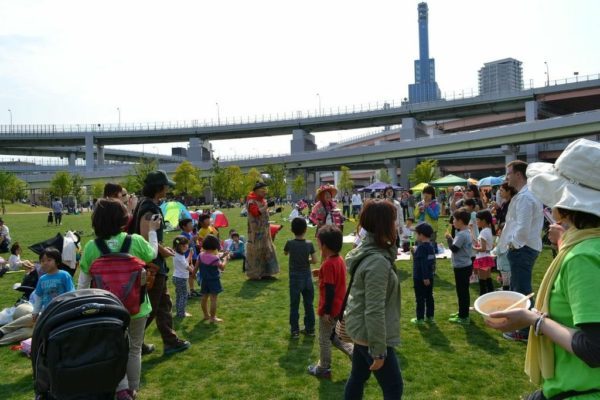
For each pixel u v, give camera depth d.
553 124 45.16
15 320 6.05
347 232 18.98
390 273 3.00
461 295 6.35
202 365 5.04
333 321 4.60
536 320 1.89
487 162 76.06
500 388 4.30
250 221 9.88
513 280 5.38
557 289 1.87
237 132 86.00
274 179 62.59
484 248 7.00
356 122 78.88
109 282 3.59
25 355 5.54
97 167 86.62
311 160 70.94
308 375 4.73
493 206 13.27
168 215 10.03
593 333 1.65
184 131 86.06
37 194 90.50
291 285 6.01
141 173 52.31
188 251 8.41
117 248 3.83
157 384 4.55
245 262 10.13
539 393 2.02
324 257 4.69
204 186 75.56
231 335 6.11
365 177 122.12
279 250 14.24
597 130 42.28
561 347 1.82
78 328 2.48
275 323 6.63
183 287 7.08
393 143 61.09
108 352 2.56
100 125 86.00
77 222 32.59
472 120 76.75
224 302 7.96
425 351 5.29
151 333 6.29
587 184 1.87
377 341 2.84
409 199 27.41
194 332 6.26
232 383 4.55
